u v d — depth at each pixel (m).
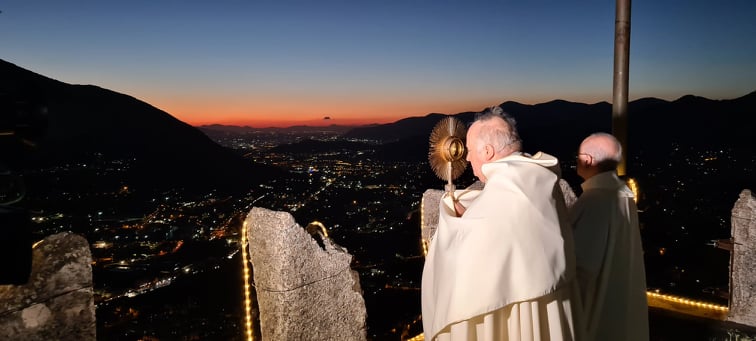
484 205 2.11
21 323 2.47
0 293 2.42
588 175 3.16
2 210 1.57
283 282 3.15
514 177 2.13
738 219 4.44
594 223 2.90
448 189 2.69
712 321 4.59
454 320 2.03
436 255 2.25
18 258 1.56
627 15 4.80
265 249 3.22
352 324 3.49
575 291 2.32
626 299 2.93
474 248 2.04
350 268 3.51
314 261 3.28
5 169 1.69
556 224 2.11
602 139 3.12
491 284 2.00
